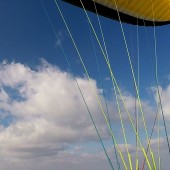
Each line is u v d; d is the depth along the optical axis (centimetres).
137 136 194
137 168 187
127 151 190
